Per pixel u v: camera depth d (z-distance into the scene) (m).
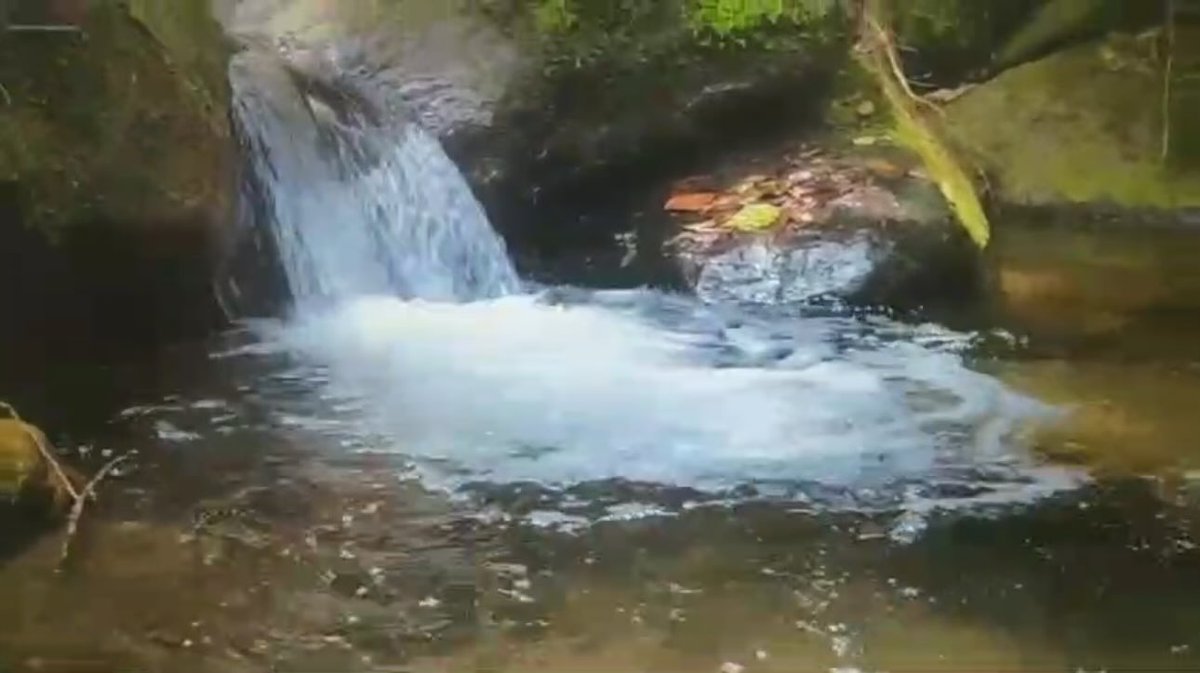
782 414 6.49
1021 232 9.12
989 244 8.89
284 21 10.09
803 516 5.27
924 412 6.55
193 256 7.28
